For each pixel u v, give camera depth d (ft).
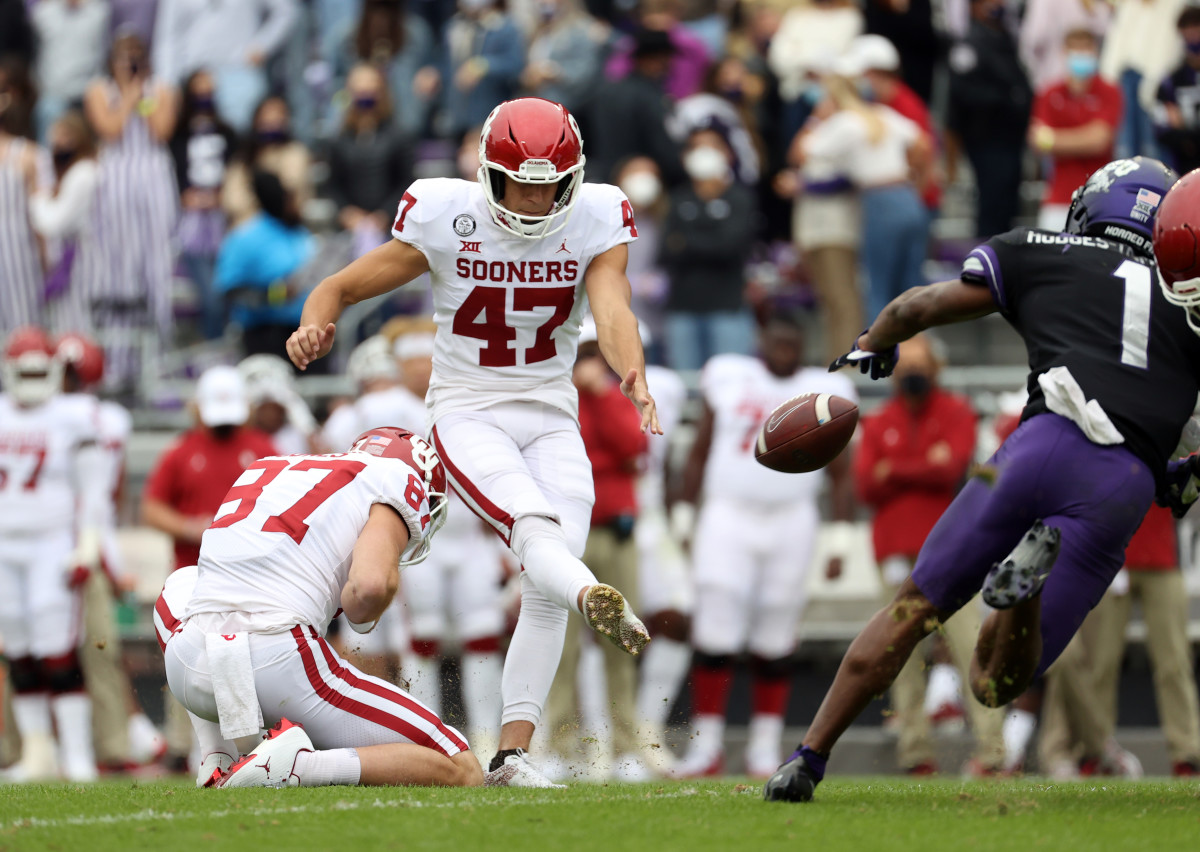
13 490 86.63
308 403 108.17
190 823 37.93
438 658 88.07
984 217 113.80
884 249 103.14
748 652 90.27
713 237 102.94
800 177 106.93
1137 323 39.91
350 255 110.11
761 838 35.65
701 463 88.63
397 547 46.24
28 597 86.89
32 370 86.99
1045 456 39.34
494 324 48.39
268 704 45.80
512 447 48.32
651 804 41.16
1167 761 94.79
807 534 86.84
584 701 86.33
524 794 43.68
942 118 128.36
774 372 87.04
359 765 45.52
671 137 108.47
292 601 45.93
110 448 89.20
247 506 46.85
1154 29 111.86
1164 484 40.91
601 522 83.10
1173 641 79.71
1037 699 87.15
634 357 46.16
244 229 108.17
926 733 82.53
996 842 35.09
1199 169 38.83
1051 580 39.14
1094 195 42.52
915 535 84.74
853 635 99.81
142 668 104.42
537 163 46.11
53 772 88.02
